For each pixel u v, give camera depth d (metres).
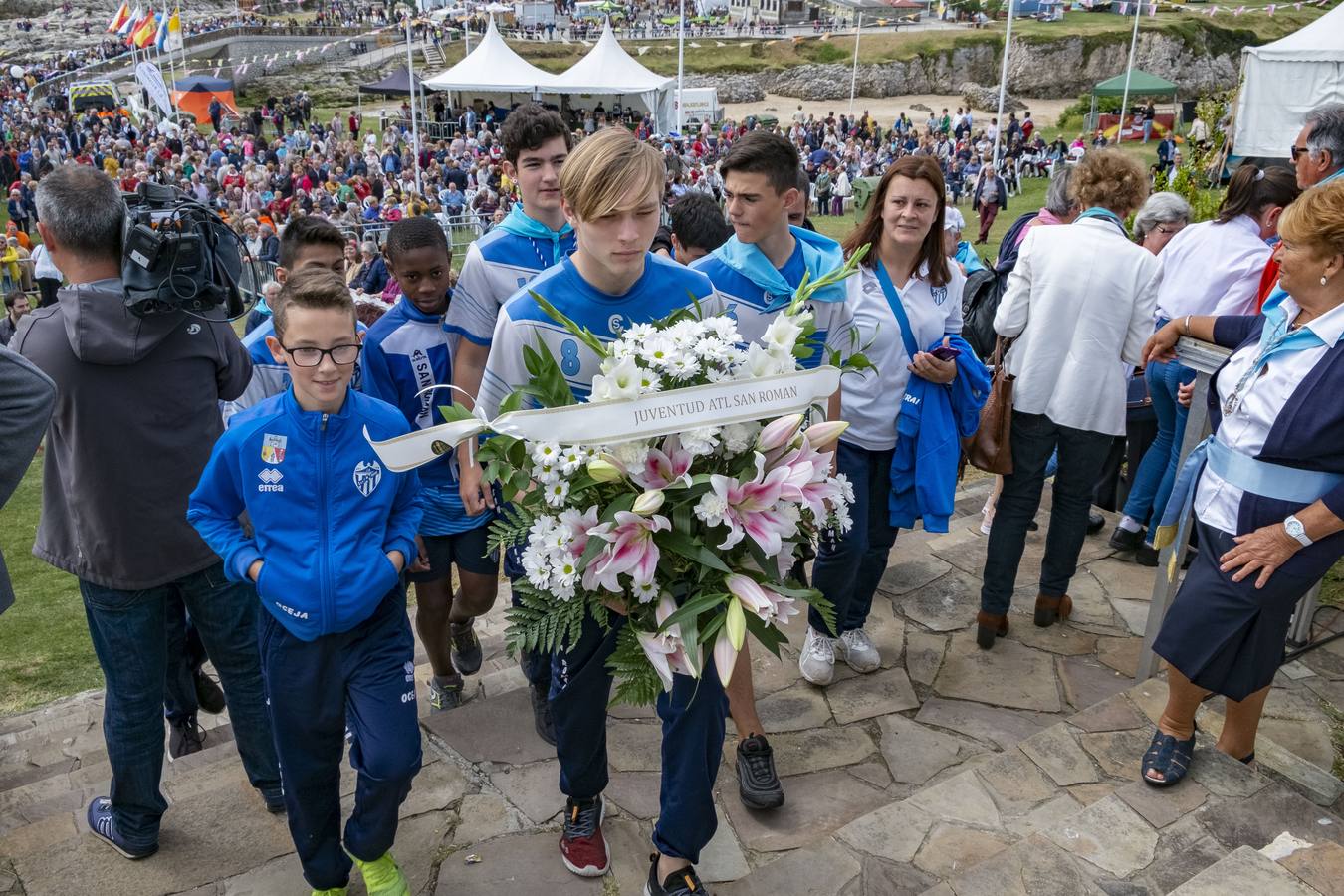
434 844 2.90
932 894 2.48
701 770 2.44
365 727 2.48
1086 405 3.70
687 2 69.50
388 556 2.57
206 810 3.14
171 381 2.76
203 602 2.91
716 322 2.23
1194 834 2.68
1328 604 4.03
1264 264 4.35
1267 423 2.61
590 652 2.48
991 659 3.93
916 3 58.62
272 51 51.75
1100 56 49.56
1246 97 14.77
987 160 27.05
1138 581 4.54
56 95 41.50
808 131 34.56
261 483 2.46
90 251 2.65
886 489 3.64
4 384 2.04
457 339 3.46
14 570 7.66
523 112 3.20
